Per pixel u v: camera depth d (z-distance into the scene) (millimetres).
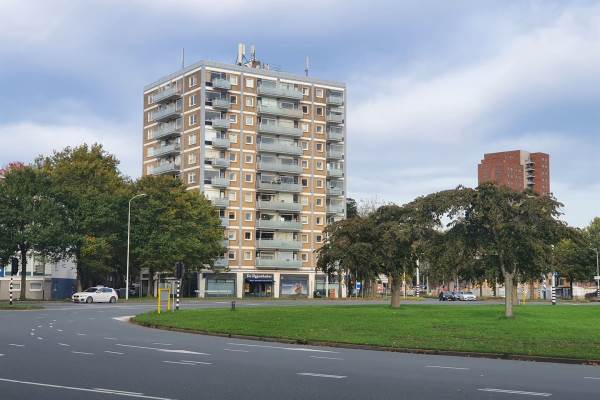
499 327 28156
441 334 25000
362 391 12359
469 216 36219
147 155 115562
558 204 35500
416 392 12312
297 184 110500
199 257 86250
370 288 107562
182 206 85562
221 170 104750
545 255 35188
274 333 26109
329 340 23344
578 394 12297
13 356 17656
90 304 62969
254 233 106375
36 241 68438
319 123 114375
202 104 103625
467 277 38562
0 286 83375
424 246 38375
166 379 13688
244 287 104375
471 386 13195
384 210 49062
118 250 83438
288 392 12156
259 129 107750
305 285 109875
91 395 11633
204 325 30344
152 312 41531
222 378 13930
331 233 50000
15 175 71500
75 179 81188
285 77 111625
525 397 11875
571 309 47438
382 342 22500
